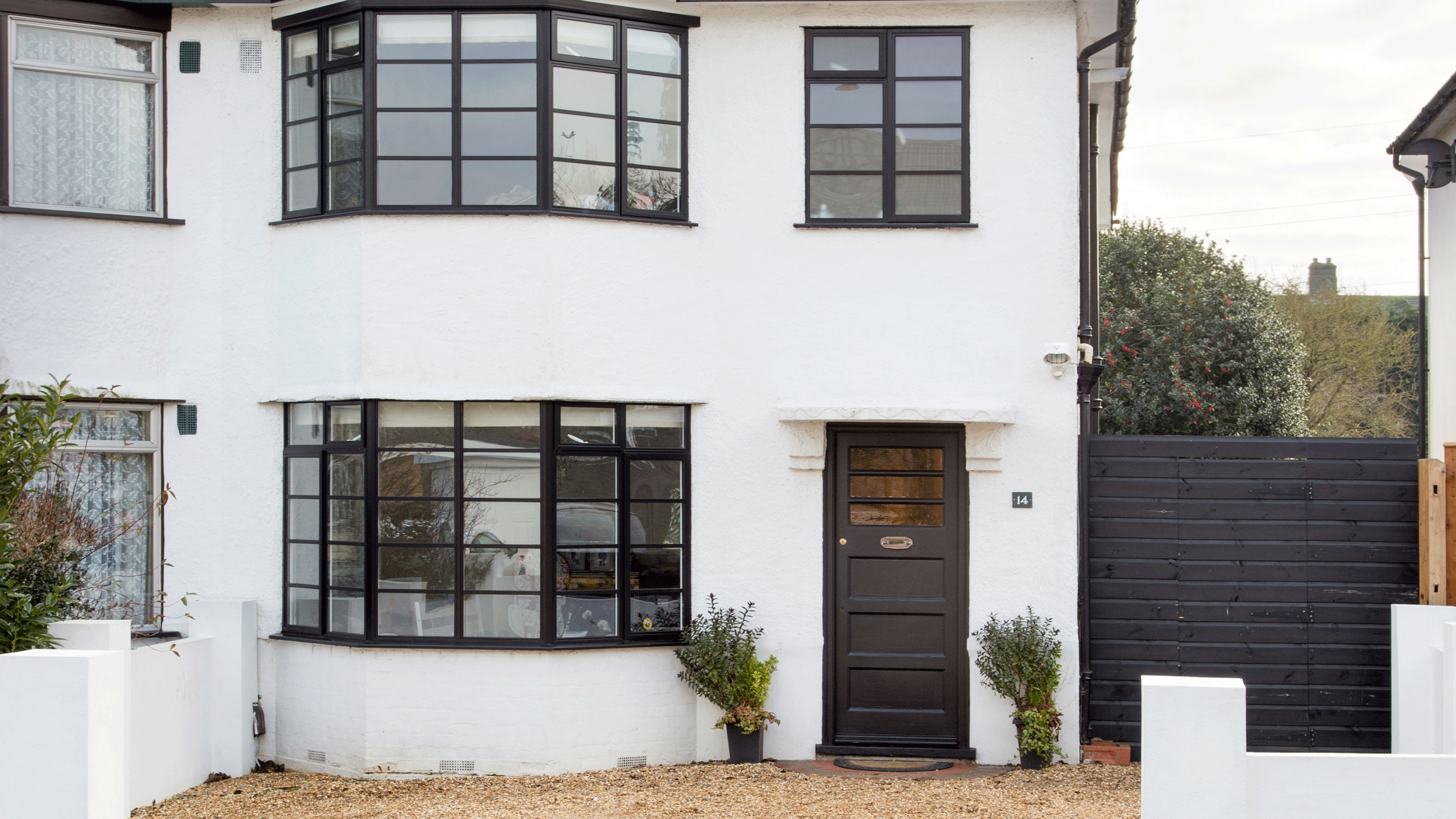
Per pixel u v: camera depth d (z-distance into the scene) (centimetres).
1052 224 902
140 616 930
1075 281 898
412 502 886
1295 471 877
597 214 887
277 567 930
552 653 872
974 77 911
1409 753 802
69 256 914
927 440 910
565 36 889
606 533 895
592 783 834
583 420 893
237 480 934
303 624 923
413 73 888
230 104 938
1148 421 2111
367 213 880
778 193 914
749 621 905
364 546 891
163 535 934
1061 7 905
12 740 592
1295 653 871
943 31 914
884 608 909
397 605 886
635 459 903
